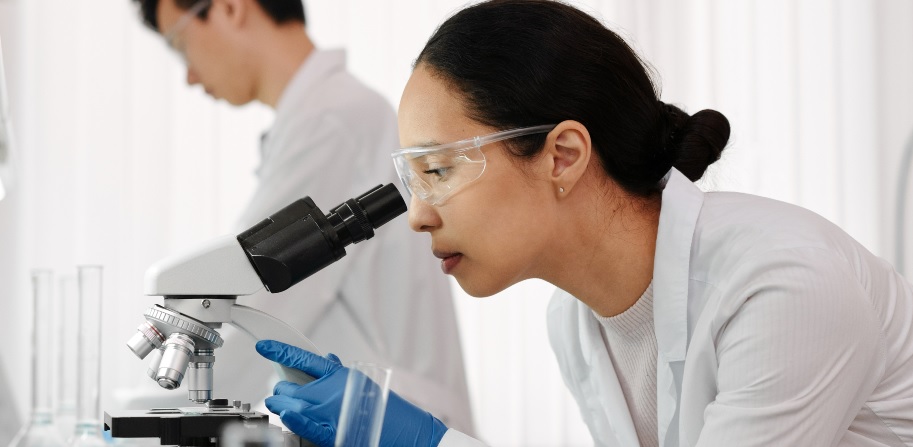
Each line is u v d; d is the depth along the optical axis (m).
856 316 1.23
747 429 1.22
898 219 3.84
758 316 1.24
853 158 3.85
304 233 1.36
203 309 1.35
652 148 1.43
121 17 3.59
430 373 2.71
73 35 3.57
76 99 3.57
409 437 1.36
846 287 1.23
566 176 1.37
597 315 1.53
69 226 3.57
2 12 3.52
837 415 1.23
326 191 2.78
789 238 1.28
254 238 1.36
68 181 3.57
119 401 2.41
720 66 3.81
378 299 2.72
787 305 1.22
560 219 1.40
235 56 2.80
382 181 2.81
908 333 1.34
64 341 1.72
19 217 3.53
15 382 3.50
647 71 1.51
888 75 3.86
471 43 1.36
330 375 1.34
